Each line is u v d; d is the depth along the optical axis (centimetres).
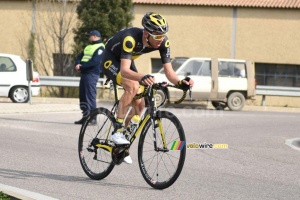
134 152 1116
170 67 789
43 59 3494
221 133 1482
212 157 1088
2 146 1128
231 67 2498
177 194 755
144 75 740
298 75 3553
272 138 1423
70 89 2850
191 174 904
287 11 3503
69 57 3272
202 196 748
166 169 762
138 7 3622
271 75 3584
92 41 1470
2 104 1969
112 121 811
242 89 2494
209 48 3578
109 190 771
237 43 3553
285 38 3512
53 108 1898
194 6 3578
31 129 1405
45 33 3544
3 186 774
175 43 3606
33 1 3638
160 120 759
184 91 766
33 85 2225
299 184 851
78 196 734
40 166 934
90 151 841
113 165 809
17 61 2220
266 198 748
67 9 3331
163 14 3606
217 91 2466
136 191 768
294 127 1720
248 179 877
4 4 3709
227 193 770
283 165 1027
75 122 1541
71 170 909
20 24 3681
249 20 3541
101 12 3070
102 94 2745
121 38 773
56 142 1212
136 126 794
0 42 3722
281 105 3456
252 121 1852
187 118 1861
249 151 1188
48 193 746
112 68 798
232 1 3566
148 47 771
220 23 3566
